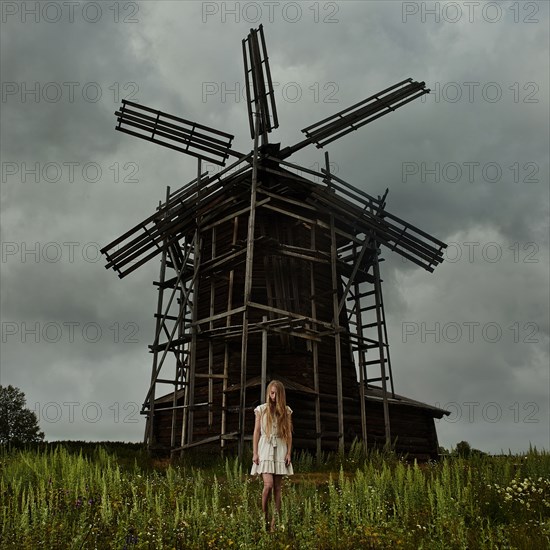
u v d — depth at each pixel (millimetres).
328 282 24031
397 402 24234
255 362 21344
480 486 8859
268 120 22703
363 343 23219
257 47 22922
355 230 23812
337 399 21250
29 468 11258
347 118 22469
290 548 5730
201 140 23062
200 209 22828
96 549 5859
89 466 11727
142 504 7875
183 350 23547
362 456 17438
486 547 5609
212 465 16688
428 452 25906
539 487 9172
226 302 22484
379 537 6102
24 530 6270
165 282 23516
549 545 5934
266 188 22500
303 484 10133
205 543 6070
